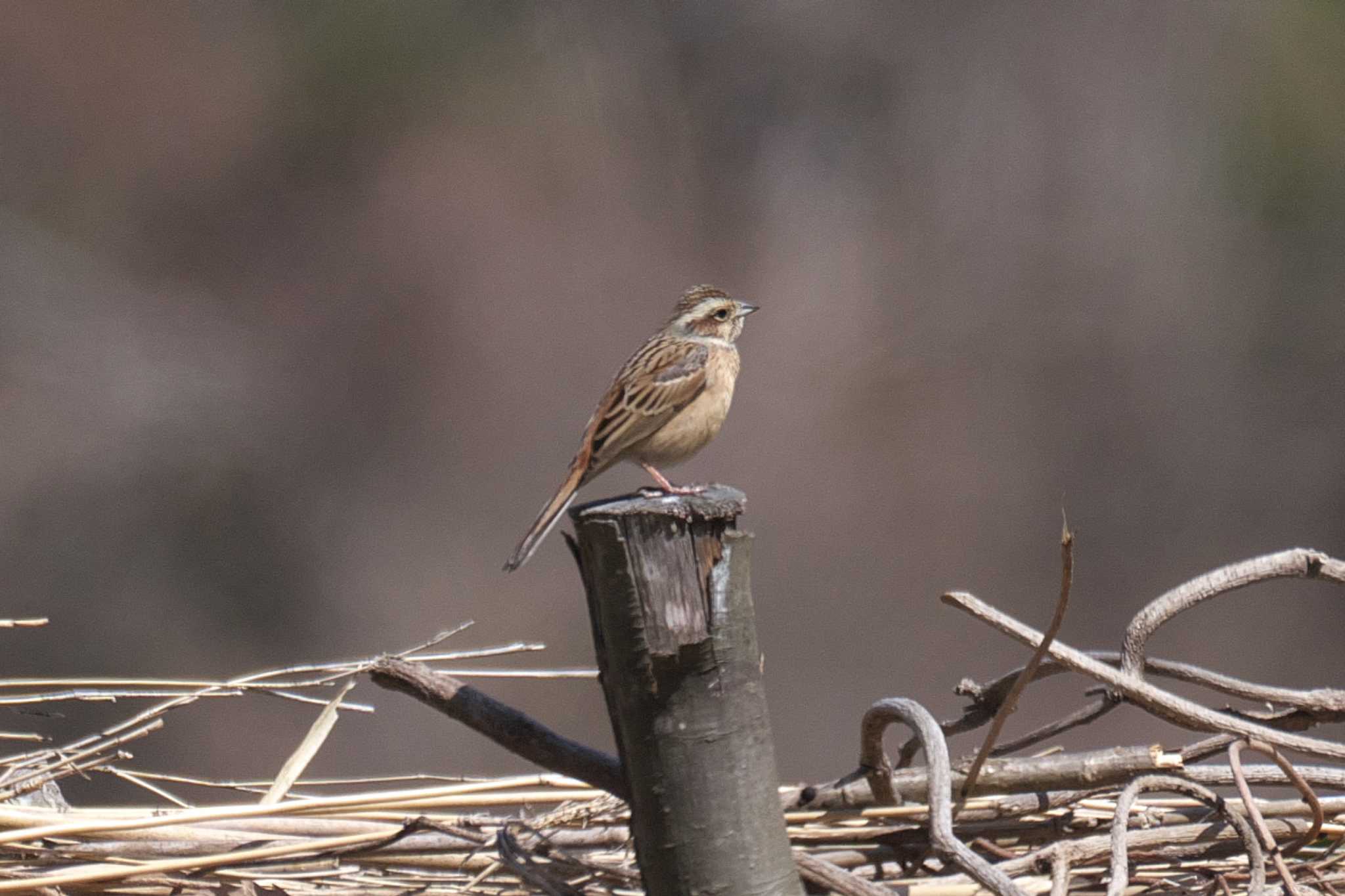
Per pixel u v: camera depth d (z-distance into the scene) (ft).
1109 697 29.12
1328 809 29.09
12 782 29.17
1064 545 28.91
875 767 29.04
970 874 28.86
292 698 29.25
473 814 29.32
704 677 28.89
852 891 28.94
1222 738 29.09
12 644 44.93
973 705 29.17
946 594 29.07
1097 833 29.12
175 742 40.06
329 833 29.14
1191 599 29.09
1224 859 29.09
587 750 29.01
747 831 28.89
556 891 29.01
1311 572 29.12
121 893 29.12
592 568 28.89
